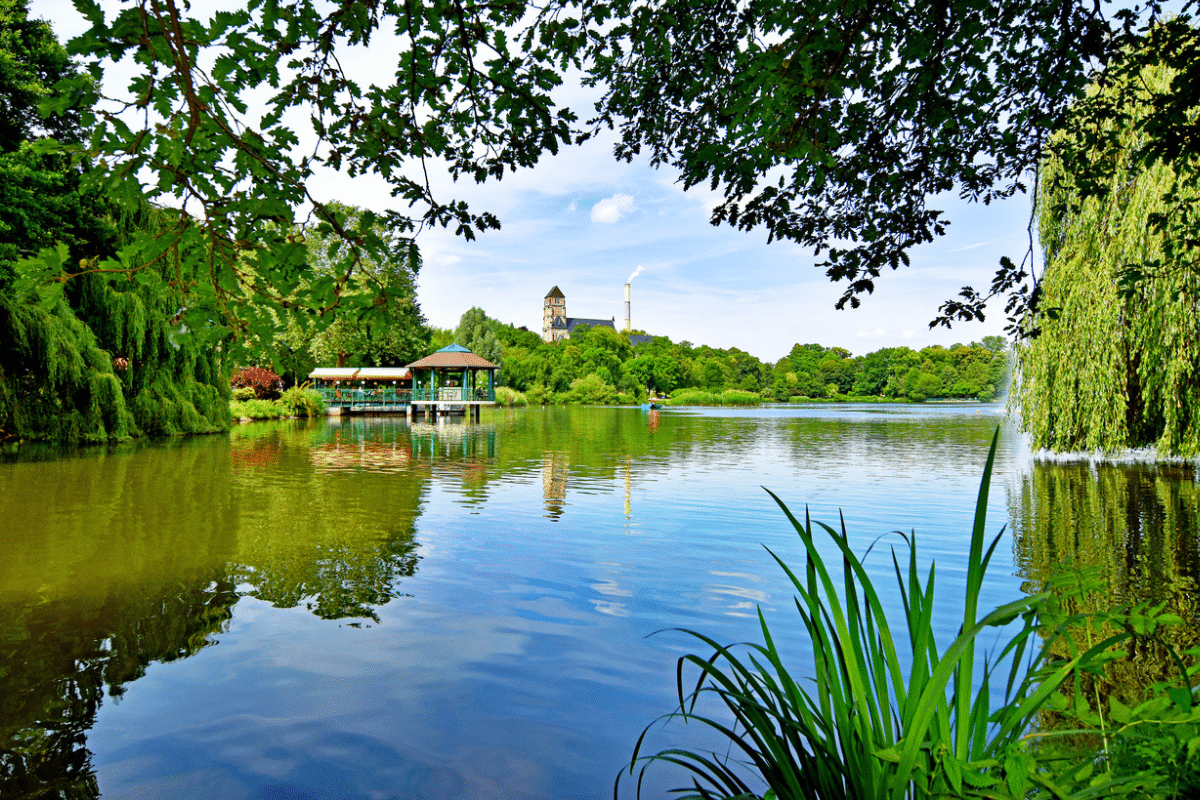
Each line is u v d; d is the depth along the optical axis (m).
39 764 3.20
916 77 3.57
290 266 2.29
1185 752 1.47
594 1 3.29
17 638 4.77
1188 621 4.86
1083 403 12.84
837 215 4.54
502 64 2.76
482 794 2.98
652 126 4.64
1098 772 1.60
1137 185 11.43
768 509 9.80
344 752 3.32
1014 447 20.81
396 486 12.10
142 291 19.92
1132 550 7.32
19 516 9.11
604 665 4.34
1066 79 3.60
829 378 115.75
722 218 4.51
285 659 4.41
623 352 104.25
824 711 1.72
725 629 5.00
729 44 3.73
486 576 6.34
